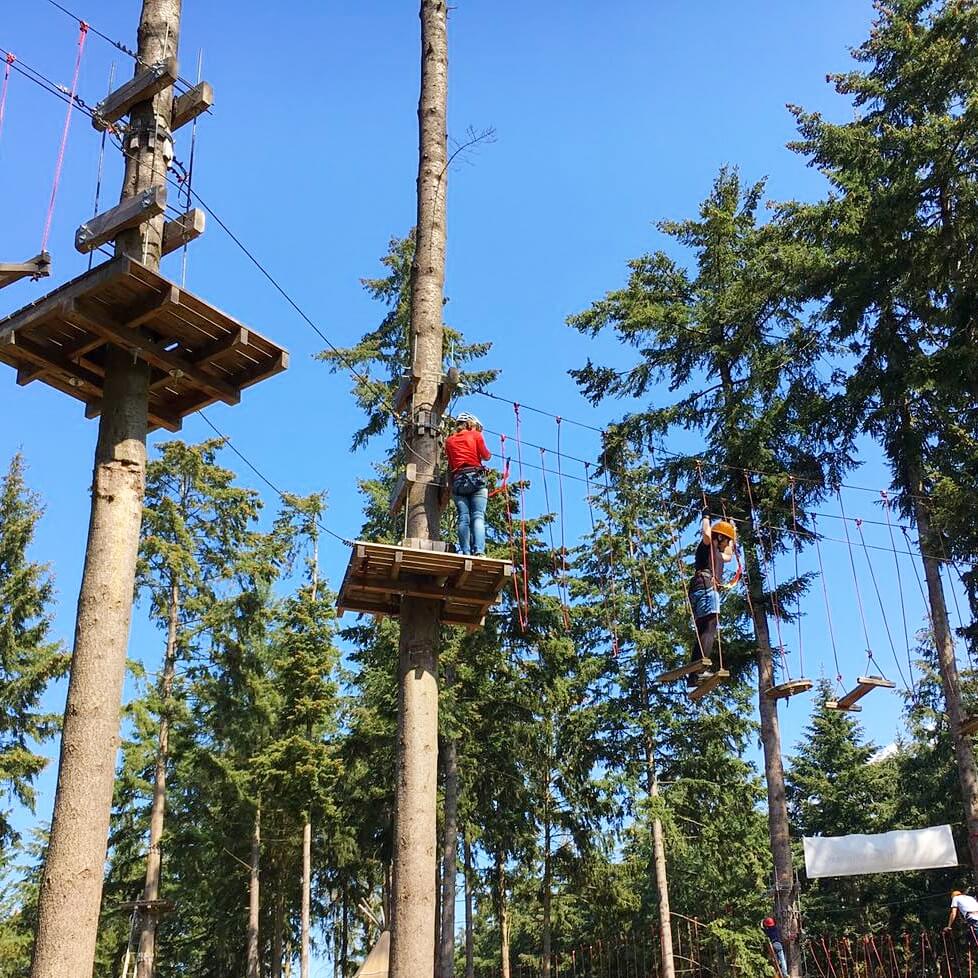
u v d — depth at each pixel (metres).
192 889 30.12
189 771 27.88
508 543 23.02
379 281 23.91
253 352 7.93
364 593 8.85
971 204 16.03
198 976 34.06
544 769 25.78
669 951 23.16
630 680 25.75
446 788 22.47
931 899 33.53
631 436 20.69
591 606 25.95
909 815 34.03
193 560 27.02
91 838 6.40
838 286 18.55
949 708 17.28
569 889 27.98
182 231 7.77
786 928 17.67
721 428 20.11
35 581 23.77
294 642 27.47
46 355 7.63
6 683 22.59
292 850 30.31
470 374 23.64
